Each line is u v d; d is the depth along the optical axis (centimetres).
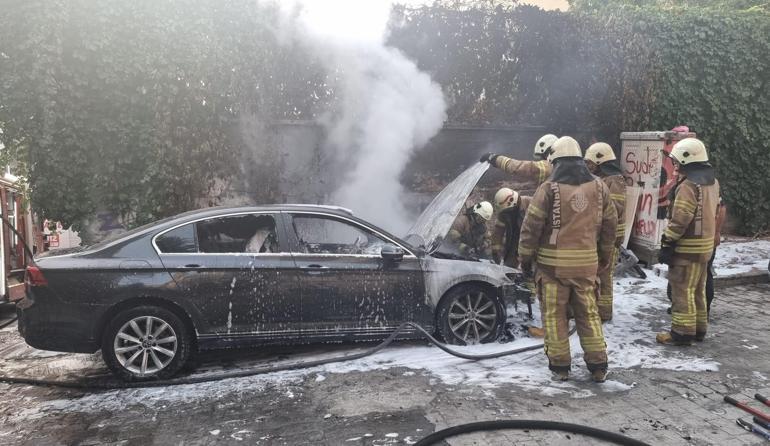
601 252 434
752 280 738
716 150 916
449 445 331
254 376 451
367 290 476
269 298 457
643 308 618
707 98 883
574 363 460
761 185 955
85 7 608
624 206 540
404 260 487
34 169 645
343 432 354
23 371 491
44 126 618
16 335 651
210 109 679
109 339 435
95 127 645
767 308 626
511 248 609
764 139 934
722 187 942
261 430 360
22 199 789
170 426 369
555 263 411
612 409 376
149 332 443
